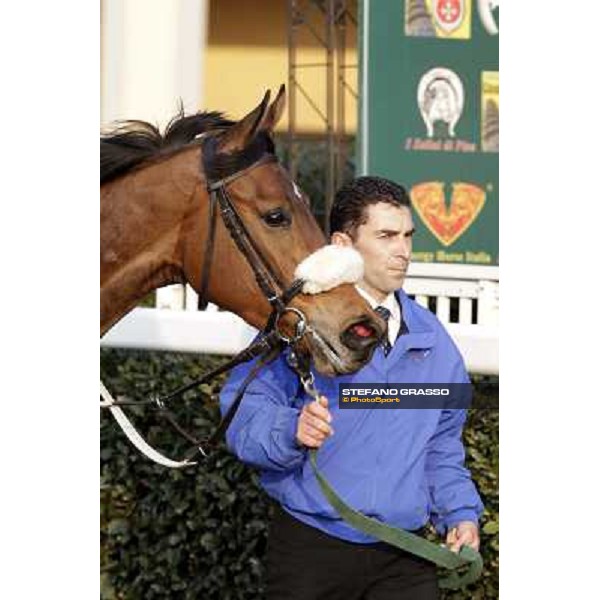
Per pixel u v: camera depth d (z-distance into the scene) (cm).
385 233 600
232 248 605
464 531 596
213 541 838
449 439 613
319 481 568
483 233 1092
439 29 1098
